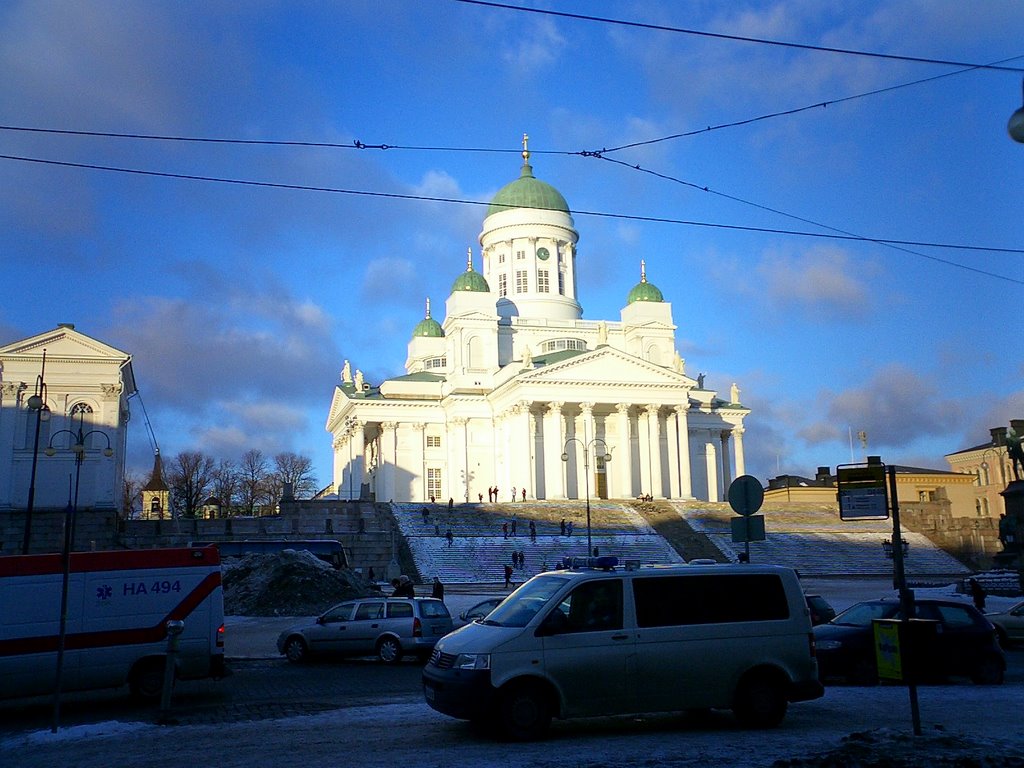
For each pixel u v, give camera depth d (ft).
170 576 69.87
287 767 40.50
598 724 53.11
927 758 37.09
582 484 336.08
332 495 432.66
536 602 50.47
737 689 50.55
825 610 98.48
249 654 99.86
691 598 51.24
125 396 286.05
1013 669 82.64
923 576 246.88
